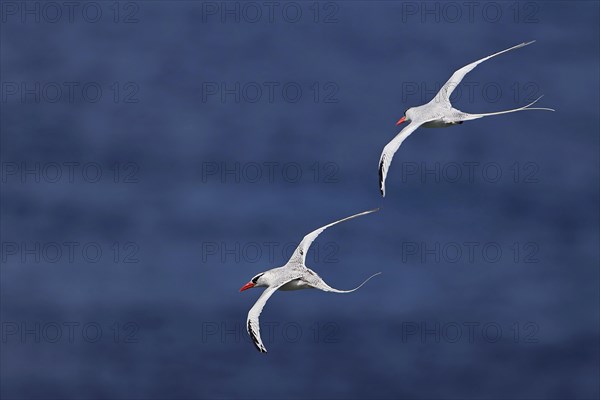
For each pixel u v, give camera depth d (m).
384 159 40.06
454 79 43.66
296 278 39.78
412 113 43.19
